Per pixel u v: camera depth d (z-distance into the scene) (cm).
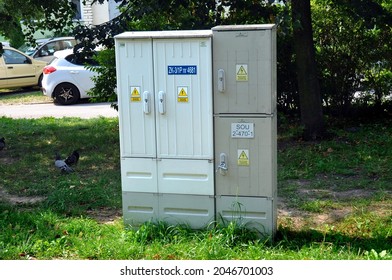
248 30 648
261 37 648
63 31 1193
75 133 1281
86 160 1037
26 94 2091
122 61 673
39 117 1591
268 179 664
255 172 666
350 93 1246
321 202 795
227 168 669
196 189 678
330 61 1221
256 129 660
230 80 657
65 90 1831
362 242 671
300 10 1078
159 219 691
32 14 1185
